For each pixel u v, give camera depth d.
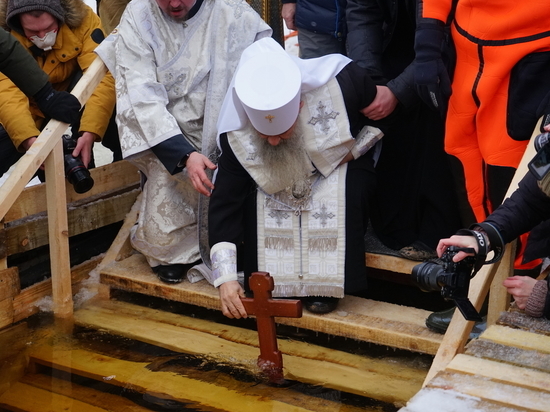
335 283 3.08
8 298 3.40
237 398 2.71
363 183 3.11
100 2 4.53
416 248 3.21
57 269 3.44
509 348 2.13
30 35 3.71
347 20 3.33
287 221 3.10
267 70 2.84
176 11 3.34
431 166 3.17
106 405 2.71
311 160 3.05
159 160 3.46
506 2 2.63
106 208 3.97
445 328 2.93
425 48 2.80
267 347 2.85
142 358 3.08
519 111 2.69
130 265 3.78
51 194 3.35
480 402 1.84
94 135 3.78
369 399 2.69
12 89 3.68
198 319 3.47
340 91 3.00
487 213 2.91
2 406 2.72
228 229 3.08
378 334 3.00
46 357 3.11
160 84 3.42
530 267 2.86
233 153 3.01
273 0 4.57
